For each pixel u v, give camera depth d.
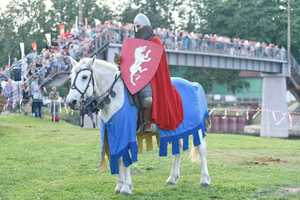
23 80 30.94
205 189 11.38
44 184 11.95
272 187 11.78
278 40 78.56
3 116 28.73
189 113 11.42
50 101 31.44
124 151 10.29
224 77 79.75
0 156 15.93
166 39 45.66
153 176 12.99
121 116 10.33
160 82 10.73
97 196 10.65
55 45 36.56
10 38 70.25
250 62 54.91
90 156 16.05
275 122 56.97
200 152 11.72
